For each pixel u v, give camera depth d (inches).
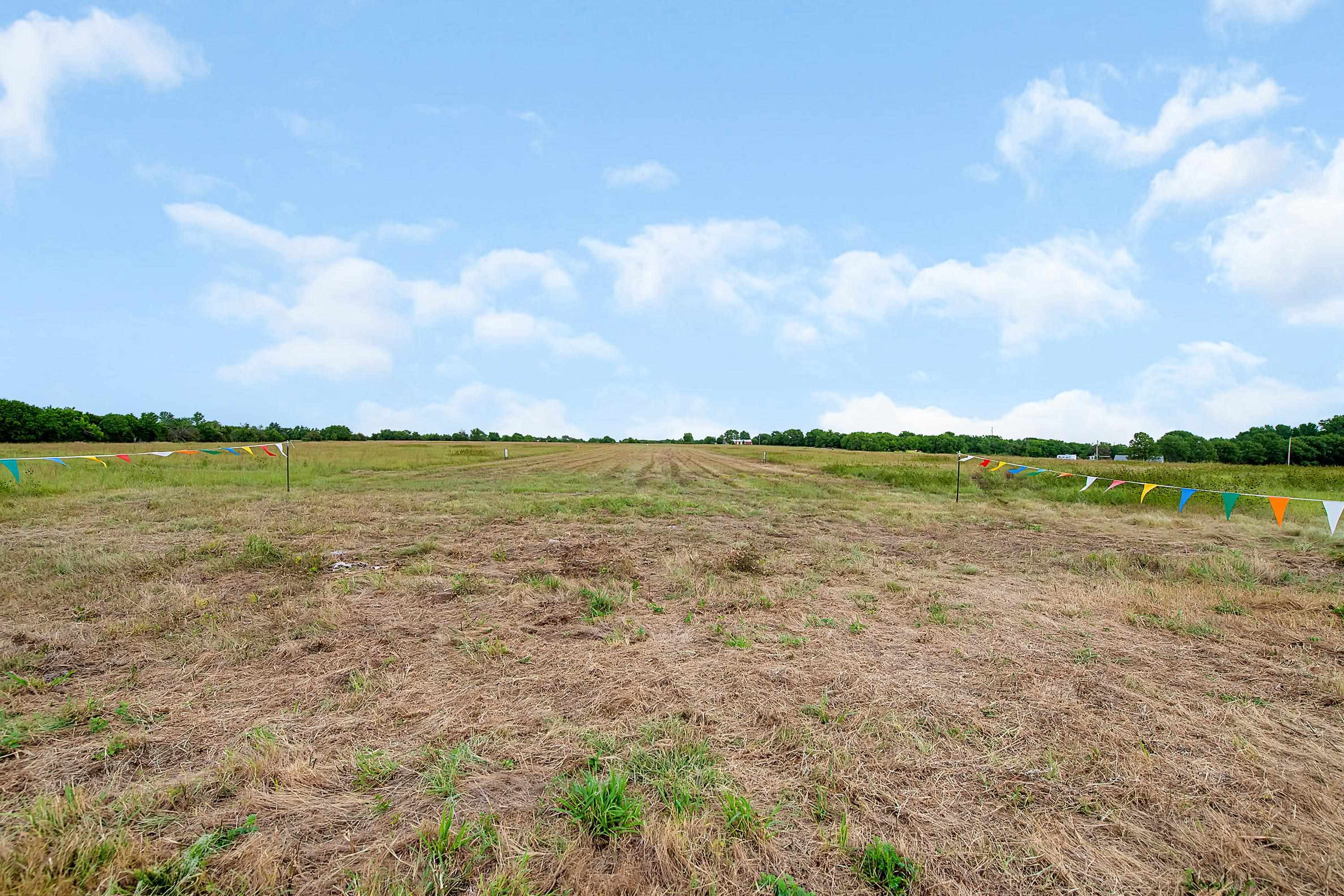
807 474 987.9
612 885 79.7
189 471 690.2
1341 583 252.5
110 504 430.3
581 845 87.4
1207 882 82.0
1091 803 98.7
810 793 101.1
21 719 120.4
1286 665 159.2
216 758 108.9
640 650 166.6
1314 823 94.5
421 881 79.6
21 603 198.5
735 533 368.5
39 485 501.0
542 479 759.1
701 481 797.2
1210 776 107.0
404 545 309.3
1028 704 134.8
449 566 264.1
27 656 153.7
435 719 125.3
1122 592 230.4
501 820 92.4
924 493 636.7
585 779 103.3
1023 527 410.6
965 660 161.2
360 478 713.6
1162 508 512.4
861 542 344.2
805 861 84.7
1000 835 90.8
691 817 92.0
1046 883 81.4
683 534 360.5
